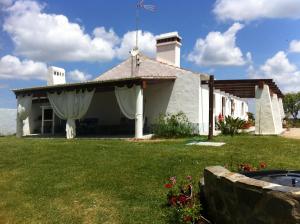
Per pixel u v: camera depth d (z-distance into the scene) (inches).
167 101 722.2
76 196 309.3
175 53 823.1
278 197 154.8
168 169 361.4
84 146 527.5
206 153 429.1
